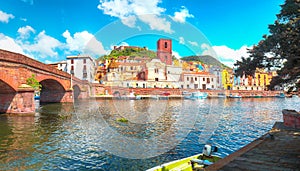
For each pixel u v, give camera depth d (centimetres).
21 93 1884
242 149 580
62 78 3081
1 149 969
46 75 2488
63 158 849
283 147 597
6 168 761
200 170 495
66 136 1198
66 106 2827
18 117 1833
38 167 769
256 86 6556
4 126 1498
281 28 1041
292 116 913
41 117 1878
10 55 1712
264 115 2312
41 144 1049
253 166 450
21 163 805
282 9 1054
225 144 1069
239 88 6053
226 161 481
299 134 771
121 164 743
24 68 1944
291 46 962
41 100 3441
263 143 645
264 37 1138
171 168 574
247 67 1136
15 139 1145
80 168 752
